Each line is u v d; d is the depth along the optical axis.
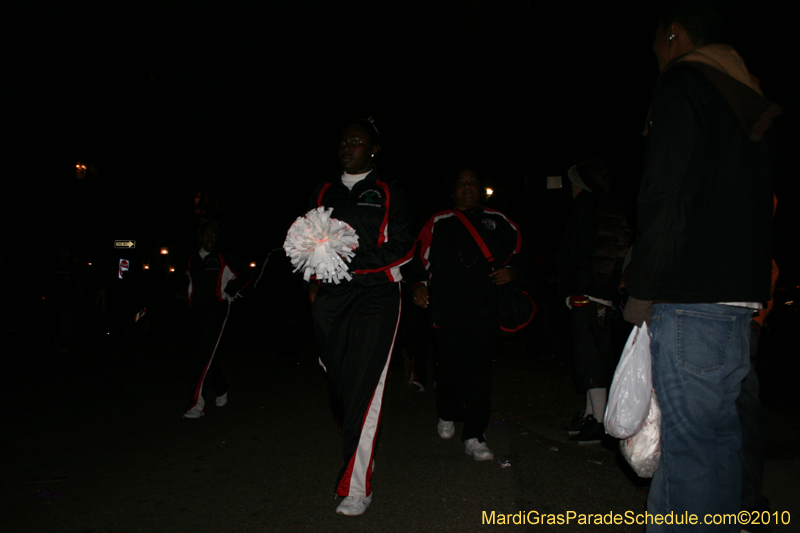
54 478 4.23
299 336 9.57
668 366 2.50
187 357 11.16
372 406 3.71
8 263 19.92
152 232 29.09
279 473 4.29
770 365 8.78
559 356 8.98
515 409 5.98
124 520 3.51
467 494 3.82
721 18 2.62
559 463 4.34
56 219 22.84
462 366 4.61
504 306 4.48
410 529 3.34
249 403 6.64
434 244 4.67
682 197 2.36
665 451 2.50
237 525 3.43
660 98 2.45
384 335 3.78
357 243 3.67
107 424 5.77
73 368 9.70
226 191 30.28
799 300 13.02
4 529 3.40
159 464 4.52
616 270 4.50
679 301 2.46
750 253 2.44
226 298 6.00
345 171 4.02
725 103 2.42
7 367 9.86
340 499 3.78
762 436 3.00
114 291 16.89
